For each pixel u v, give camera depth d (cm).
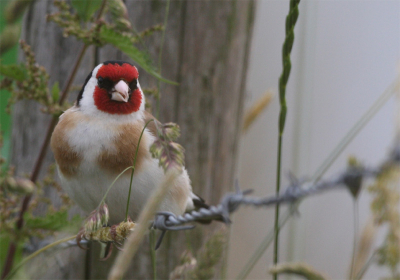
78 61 568
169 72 689
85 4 539
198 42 695
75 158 584
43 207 694
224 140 724
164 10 679
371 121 1178
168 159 378
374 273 993
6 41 559
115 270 320
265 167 1169
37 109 699
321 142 1190
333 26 1222
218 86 710
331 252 1066
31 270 612
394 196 580
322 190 563
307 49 720
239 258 1127
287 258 668
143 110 634
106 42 552
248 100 848
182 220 532
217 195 725
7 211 560
